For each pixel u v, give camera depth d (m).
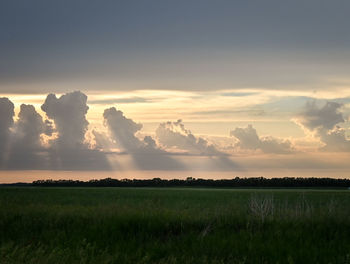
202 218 21.25
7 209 25.31
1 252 14.23
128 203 32.59
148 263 14.01
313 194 50.00
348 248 15.76
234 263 13.98
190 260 14.05
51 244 15.92
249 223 19.83
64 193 48.53
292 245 16.20
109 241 16.97
